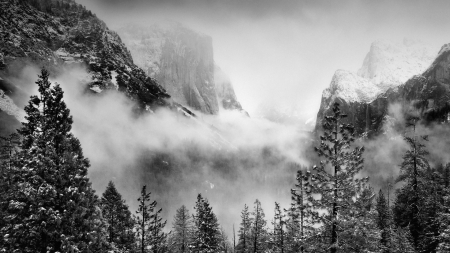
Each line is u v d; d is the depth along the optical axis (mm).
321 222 19078
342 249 17906
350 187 18578
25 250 14742
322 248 18688
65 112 18297
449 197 26734
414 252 28359
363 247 17828
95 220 17500
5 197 16750
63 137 17625
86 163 18453
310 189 19688
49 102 17875
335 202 18672
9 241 14523
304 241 19422
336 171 19234
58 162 16875
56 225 15227
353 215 18531
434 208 28594
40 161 16203
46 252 15031
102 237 17906
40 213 15000
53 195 15500
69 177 16609
